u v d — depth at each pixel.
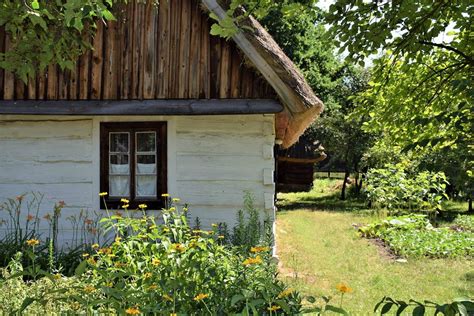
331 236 13.69
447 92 5.93
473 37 5.70
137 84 8.61
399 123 6.27
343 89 28.56
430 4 4.89
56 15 5.82
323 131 27.73
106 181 8.79
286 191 28.59
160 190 8.67
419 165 4.66
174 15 8.60
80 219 8.75
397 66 6.36
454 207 23.66
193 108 8.36
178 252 4.38
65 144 8.86
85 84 8.68
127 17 8.65
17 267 4.87
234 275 4.32
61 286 4.39
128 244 5.15
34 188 8.88
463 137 4.18
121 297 3.55
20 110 8.55
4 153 8.90
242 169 8.59
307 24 24.00
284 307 3.53
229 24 4.34
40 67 5.99
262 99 8.37
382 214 17.55
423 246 11.56
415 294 7.92
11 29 5.76
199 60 8.52
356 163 27.39
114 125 8.77
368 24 4.85
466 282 8.86
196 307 3.91
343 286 3.34
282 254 10.93
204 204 8.62
